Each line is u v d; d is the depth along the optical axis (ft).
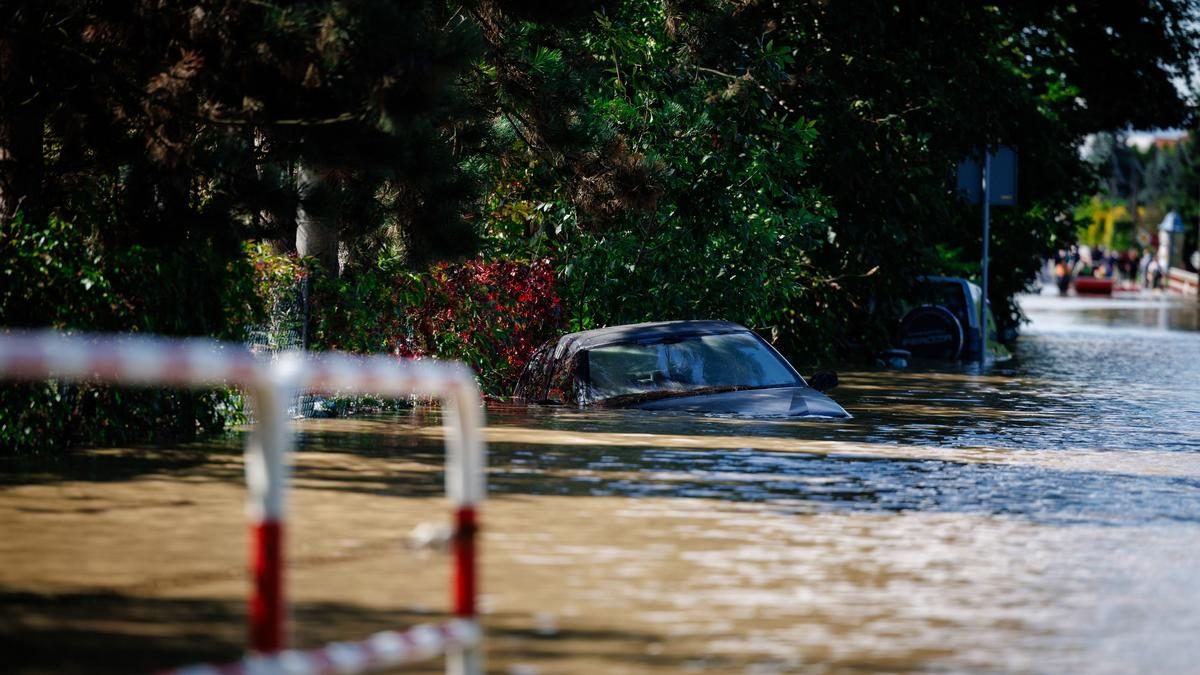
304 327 184.44
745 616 81.97
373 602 83.05
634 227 258.98
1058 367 323.78
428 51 153.58
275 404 57.88
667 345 195.31
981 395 239.91
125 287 151.53
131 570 89.71
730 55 274.77
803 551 100.17
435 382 64.90
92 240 161.07
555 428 166.50
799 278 332.39
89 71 158.51
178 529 102.58
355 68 152.05
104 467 131.95
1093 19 460.96
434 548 65.92
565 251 250.57
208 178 167.63
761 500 120.78
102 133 161.68
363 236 193.36
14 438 140.05
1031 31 461.78
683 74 268.00
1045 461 151.53
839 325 353.72
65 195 167.73
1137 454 160.35
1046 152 417.49
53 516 106.93
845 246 356.59
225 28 153.07
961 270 453.17
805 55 342.64
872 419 189.16
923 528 109.81
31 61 157.17
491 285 218.18
